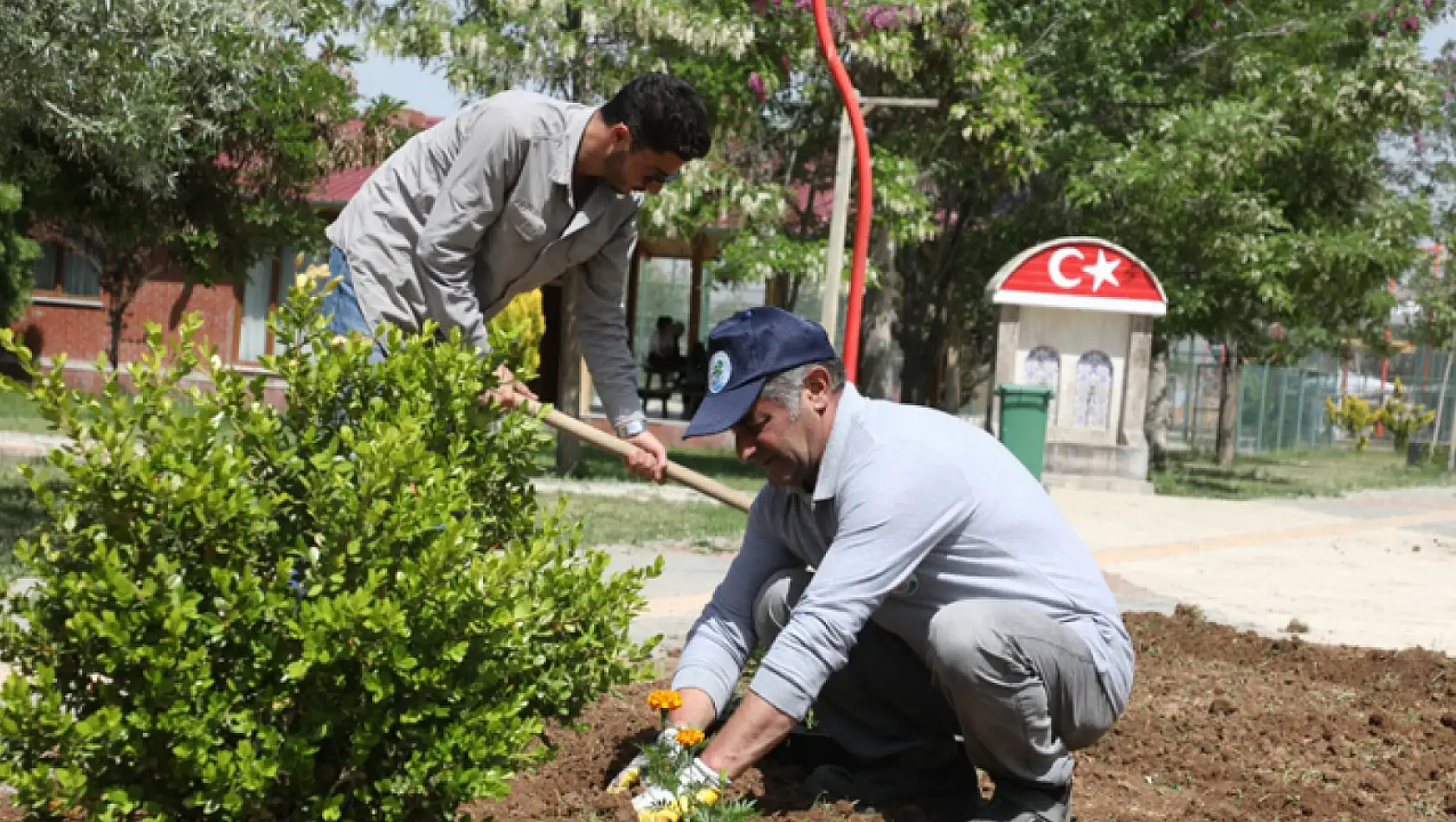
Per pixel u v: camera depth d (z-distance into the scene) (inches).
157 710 97.9
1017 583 133.0
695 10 564.1
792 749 157.4
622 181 159.9
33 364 101.3
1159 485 719.7
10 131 333.1
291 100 366.3
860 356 813.2
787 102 665.6
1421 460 1042.7
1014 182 667.4
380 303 155.6
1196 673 231.3
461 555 102.5
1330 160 773.3
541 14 553.9
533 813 136.3
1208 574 397.1
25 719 93.9
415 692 103.3
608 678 121.3
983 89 633.6
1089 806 154.5
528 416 122.6
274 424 109.0
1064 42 760.3
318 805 102.7
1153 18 765.9
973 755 136.0
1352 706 215.5
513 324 122.6
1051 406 665.0
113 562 95.4
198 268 392.2
